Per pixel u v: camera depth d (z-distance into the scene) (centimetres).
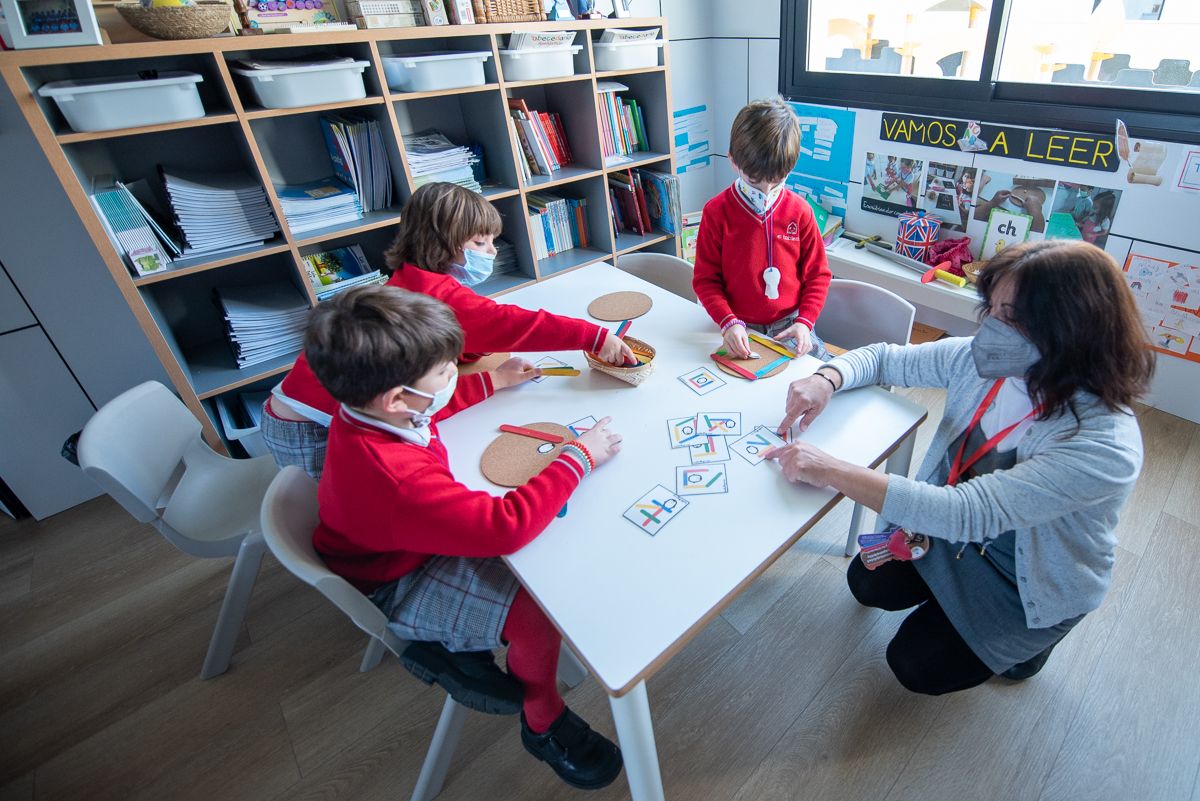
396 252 140
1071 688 139
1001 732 132
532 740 119
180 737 147
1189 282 195
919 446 216
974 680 120
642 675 77
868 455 107
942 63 238
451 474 100
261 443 211
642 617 82
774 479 103
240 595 151
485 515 90
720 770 130
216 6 162
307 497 113
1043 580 102
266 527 98
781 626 158
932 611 126
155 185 200
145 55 154
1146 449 201
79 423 213
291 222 201
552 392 131
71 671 165
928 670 120
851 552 174
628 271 203
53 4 142
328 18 197
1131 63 196
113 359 211
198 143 204
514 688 104
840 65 272
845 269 273
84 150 186
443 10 198
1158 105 189
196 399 189
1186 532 171
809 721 138
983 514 91
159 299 213
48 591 190
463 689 101
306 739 145
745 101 314
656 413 121
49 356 201
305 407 132
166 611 181
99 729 151
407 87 202
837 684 144
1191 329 200
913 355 121
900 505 94
